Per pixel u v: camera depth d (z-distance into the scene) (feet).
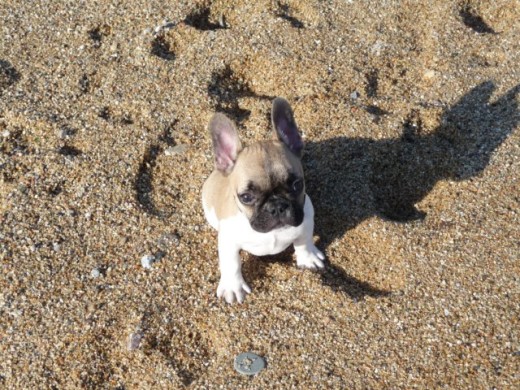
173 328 2.82
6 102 3.80
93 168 3.45
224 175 2.87
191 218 3.25
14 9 4.40
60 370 2.69
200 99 3.77
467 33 4.08
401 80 3.88
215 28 4.36
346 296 2.88
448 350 2.66
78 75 3.95
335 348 2.71
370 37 4.09
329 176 3.39
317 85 3.82
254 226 2.66
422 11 4.25
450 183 3.34
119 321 2.84
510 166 3.36
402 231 3.12
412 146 3.52
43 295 2.94
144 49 4.07
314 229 3.20
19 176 3.44
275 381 2.62
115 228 3.20
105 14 4.32
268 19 4.21
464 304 2.81
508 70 3.84
